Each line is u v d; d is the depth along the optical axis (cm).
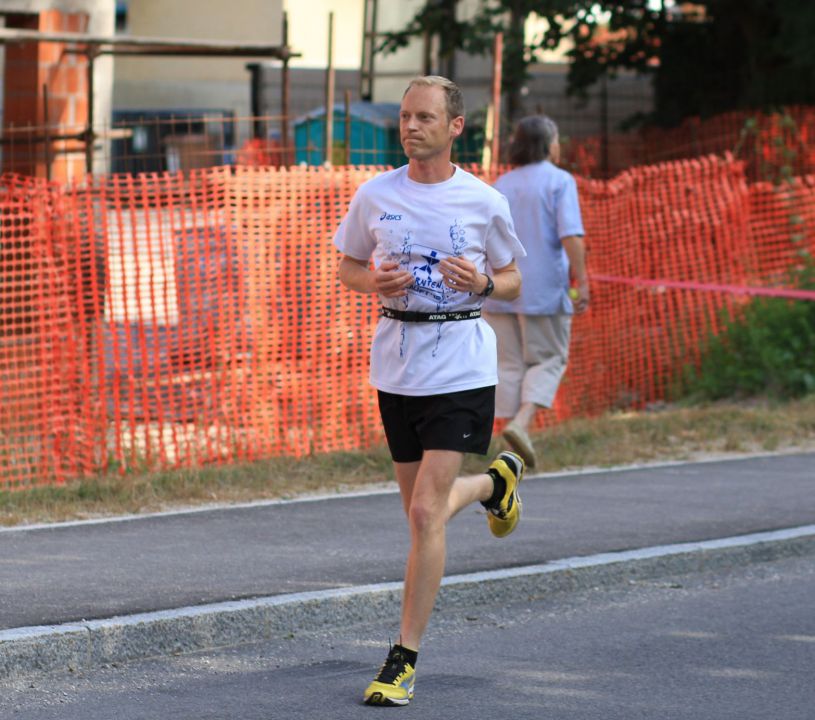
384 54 4594
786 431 2123
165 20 6769
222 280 1988
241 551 1364
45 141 3073
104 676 1062
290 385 2006
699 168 2623
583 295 1738
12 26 3244
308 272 2025
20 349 1886
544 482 1752
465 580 1264
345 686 1048
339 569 1298
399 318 1036
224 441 1966
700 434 2086
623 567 1356
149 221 2006
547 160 1747
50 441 1869
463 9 4669
